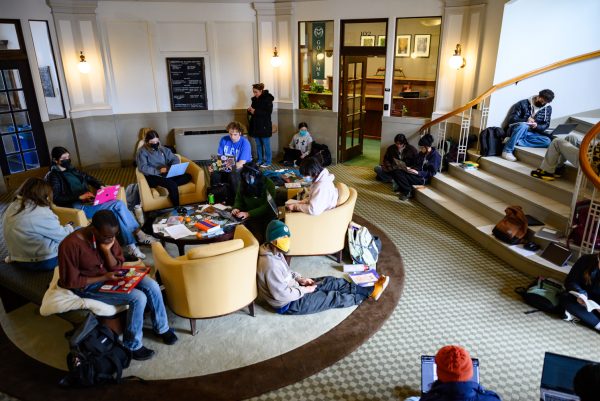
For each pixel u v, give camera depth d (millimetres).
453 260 4562
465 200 5594
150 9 7543
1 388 2850
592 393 1546
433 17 6855
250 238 3428
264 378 2934
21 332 3408
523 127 5766
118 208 4477
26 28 6582
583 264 3447
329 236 4199
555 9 5793
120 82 7762
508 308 3729
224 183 5551
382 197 6430
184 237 3973
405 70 9750
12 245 3531
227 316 3576
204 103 8250
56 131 7246
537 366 3051
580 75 6074
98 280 3035
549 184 4836
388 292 3945
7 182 6742
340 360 3117
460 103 6973
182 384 2875
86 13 7164
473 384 1859
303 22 7812
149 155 5469
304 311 3574
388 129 7676
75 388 2824
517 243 4473
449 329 3455
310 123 8227
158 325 3197
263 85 7582
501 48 5938
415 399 2615
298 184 5152
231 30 7969
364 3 7164
